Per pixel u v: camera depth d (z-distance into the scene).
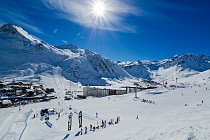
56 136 40.72
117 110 76.25
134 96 109.50
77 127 53.25
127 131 26.30
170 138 18.70
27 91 141.62
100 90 159.00
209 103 65.69
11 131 48.16
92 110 78.12
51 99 135.88
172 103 82.19
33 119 64.06
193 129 19.72
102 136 27.14
